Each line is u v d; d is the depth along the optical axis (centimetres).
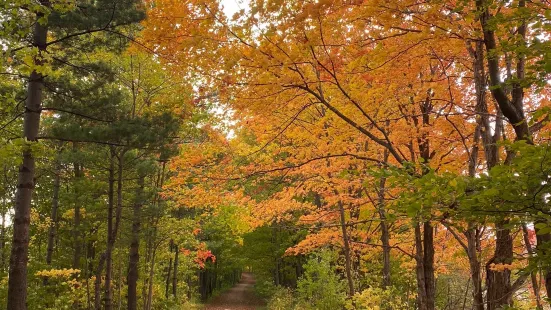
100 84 807
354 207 777
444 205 270
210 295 3378
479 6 319
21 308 639
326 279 1212
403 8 347
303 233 1667
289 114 536
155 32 394
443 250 753
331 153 561
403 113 538
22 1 432
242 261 2786
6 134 675
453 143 549
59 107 779
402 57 415
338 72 420
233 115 534
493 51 307
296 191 678
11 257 645
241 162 602
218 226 1853
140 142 798
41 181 1680
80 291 1267
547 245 285
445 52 457
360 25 379
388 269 897
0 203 1521
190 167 579
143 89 1111
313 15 341
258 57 379
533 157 218
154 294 1772
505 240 443
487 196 242
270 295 2403
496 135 446
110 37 771
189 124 903
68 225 1535
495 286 482
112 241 1056
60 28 715
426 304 600
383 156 679
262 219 756
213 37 386
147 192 1139
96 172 1124
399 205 276
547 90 505
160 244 1634
